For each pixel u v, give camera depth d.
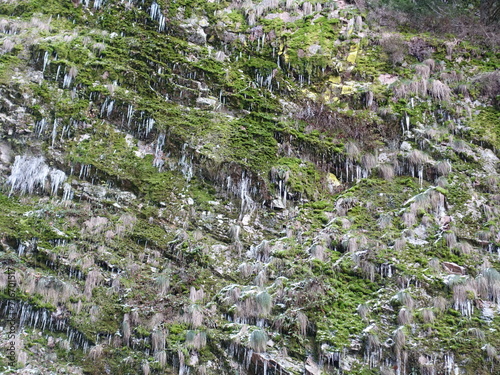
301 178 11.42
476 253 10.14
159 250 10.29
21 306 9.16
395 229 10.38
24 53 12.48
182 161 11.48
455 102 12.77
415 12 14.88
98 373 8.73
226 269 10.05
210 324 9.19
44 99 11.83
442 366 8.48
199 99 12.45
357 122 12.43
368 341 8.72
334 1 14.79
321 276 9.58
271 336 8.94
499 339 8.77
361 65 13.43
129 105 11.95
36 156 11.19
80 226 10.35
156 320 9.19
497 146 12.05
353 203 11.01
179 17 13.96
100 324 9.16
